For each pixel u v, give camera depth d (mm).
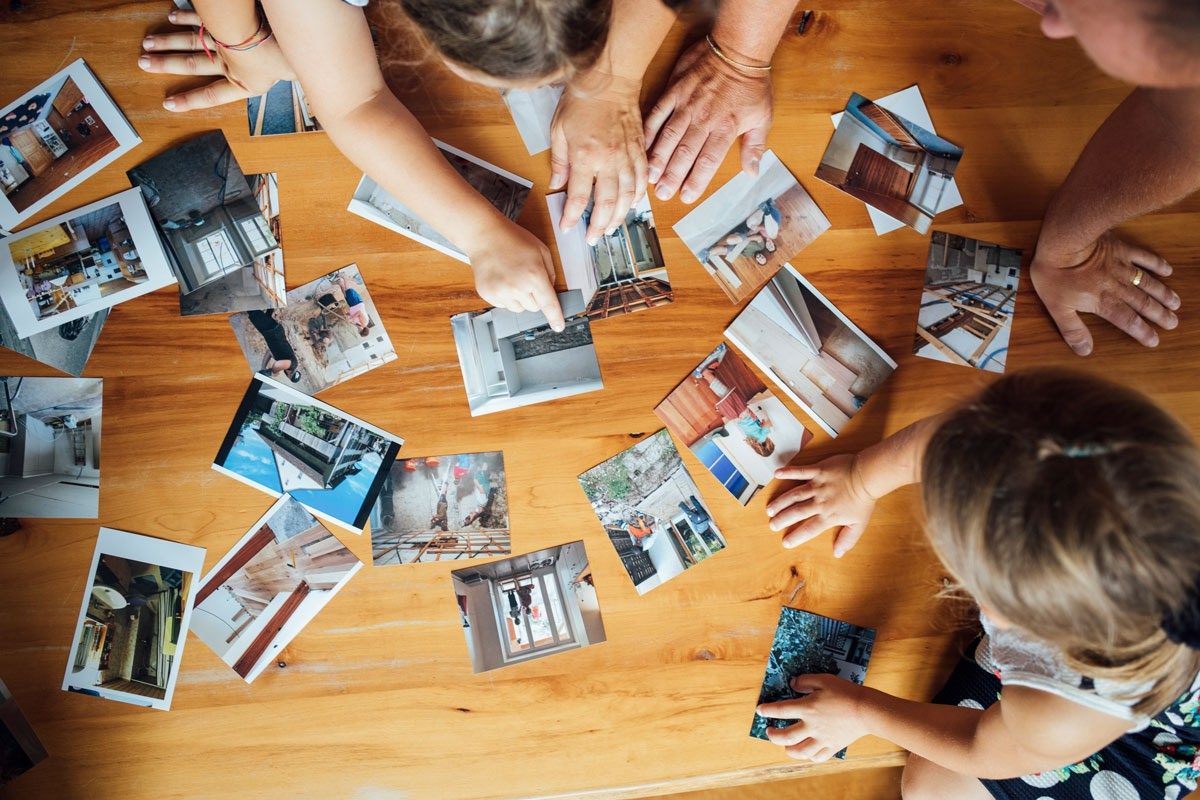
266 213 1319
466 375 1318
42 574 1260
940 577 1338
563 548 1306
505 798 1271
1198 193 1437
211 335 1300
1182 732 1081
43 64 1321
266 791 1255
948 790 1265
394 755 1269
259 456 1291
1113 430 724
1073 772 1146
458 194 1230
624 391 1330
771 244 1365
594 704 1292
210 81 1341
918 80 1428
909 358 1362
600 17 766
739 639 1315
